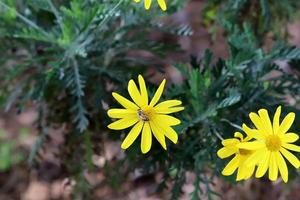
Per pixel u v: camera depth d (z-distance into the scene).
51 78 0.57
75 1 0.49
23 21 0.59
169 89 0.50
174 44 0.58
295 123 0.50
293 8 0.67
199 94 0.49
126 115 0.39
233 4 0.63
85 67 0.57
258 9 0.66
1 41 0.60
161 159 0.53
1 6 0.58
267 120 0.39
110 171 0.64
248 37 0.54
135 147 0.51
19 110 0.61
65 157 0.65
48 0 0.52
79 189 0.65
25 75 0.72
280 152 0.39
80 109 0.54
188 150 0.51
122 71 0.57
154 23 0.56
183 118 0.49
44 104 0.62
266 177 0.73
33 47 0.61
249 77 0.51
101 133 0.62
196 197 0.52
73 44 0.53
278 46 0.53
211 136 0.50
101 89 0.55
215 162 0.48
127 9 0.52
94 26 0.51
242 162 0.39
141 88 0.39
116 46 0.56
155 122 0.39
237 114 0.51
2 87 0.66
